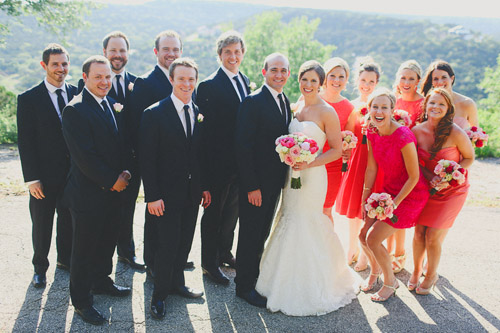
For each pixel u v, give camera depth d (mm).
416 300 3602
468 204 6480
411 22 140500
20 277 3742
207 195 3611
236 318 3250
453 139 3398
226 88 3584
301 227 3420
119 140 3178
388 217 3303
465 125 3908
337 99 3928
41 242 3594
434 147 3416
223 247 4078
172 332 3047
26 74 62062
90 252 3119
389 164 3396
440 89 3383
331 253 3543
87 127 2920
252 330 3100
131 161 3648
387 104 3273
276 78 3268
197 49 116875
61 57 3393
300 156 3041
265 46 39344
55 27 17578
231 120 3611
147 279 3799
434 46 102375
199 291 3553
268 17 39500
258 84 37969
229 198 3852
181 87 3055
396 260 4098
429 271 3660
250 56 39594
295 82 37875
